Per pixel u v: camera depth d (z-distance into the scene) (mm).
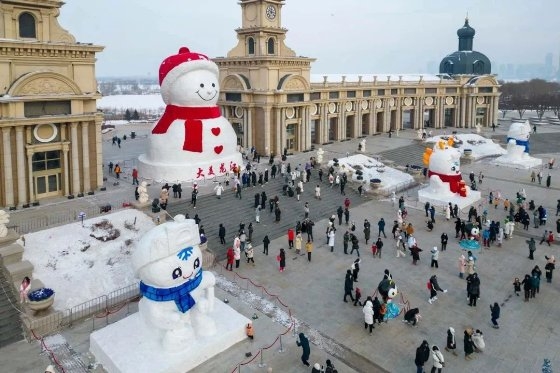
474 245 36500
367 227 38000
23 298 25906
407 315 26375
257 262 34719
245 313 27625
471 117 96000
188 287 22609
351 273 29672
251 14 64062
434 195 48938
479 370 22625
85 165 44125
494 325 26203
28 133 40344
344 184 50781
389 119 88125
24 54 39281
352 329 26109
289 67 65188
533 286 28984
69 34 42750
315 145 74688
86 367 22672
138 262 21516
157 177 50406
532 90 199375
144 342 23062
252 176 48875
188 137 50281
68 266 30391
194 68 49594
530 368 22766
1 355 23453
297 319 27047
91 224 35062
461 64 98375
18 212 38906
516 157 66938
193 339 23141
